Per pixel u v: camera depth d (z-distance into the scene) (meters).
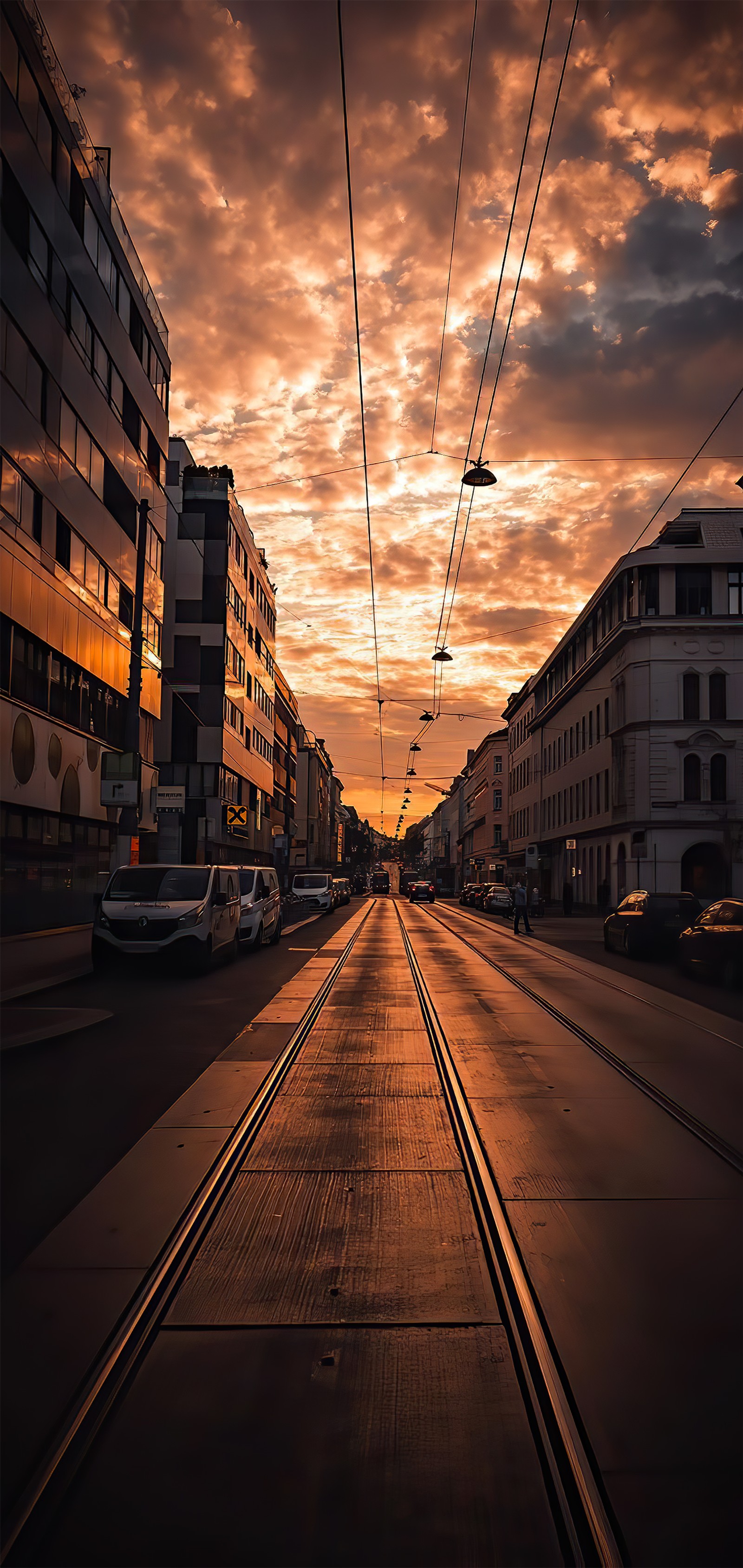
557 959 21.58
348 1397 3.43
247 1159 6.26
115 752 20.39
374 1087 8.34
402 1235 4.95
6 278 19.08
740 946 15.88
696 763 44.50
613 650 48.59
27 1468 3.01
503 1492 2.92
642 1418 3.30
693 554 45.25
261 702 58.28
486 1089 8.23
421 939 28.42
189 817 43.53
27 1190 5.57
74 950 19.77
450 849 151.50
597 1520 2.79
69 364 23.25
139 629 20.77
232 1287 4.32
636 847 44.66
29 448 20.45
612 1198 5.50
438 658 34.75
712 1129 6.94
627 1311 4.10
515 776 83.50
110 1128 6.92
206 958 16.45
